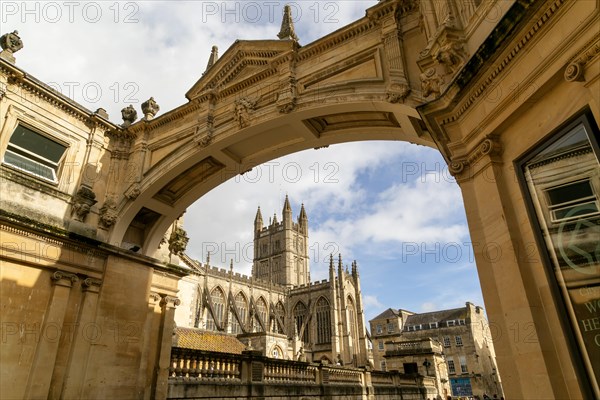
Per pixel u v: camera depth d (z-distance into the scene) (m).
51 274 12.38
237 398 16.30
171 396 14.17
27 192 12.40
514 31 5.88
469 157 7.25
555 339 5.36
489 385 66.62
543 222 5.69
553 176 5.56
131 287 14.45
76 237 12.88
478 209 7.00
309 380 21.81
